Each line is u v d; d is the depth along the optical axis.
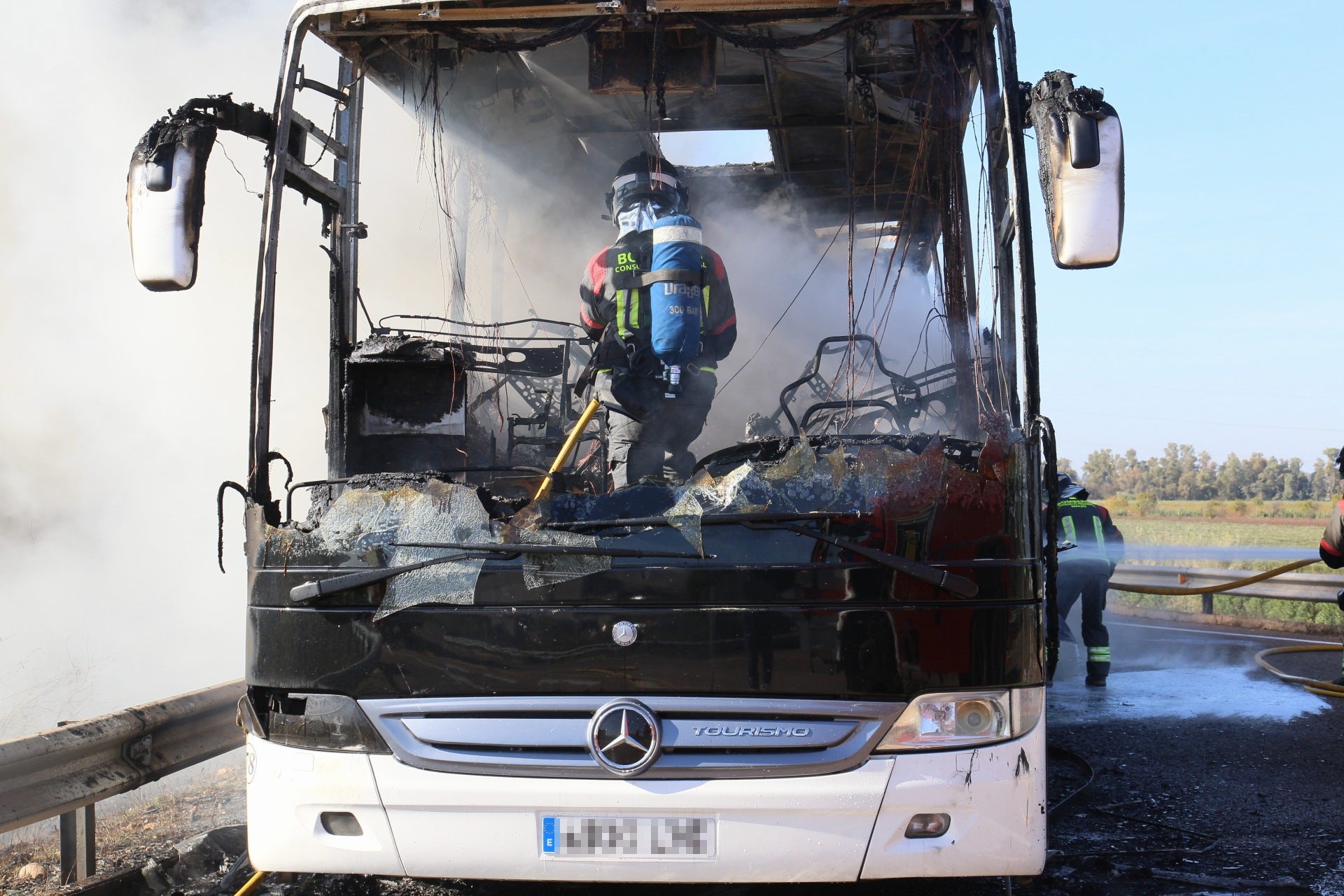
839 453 2.82
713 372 3.91
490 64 4.49
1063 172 2.98
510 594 2.83
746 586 2.78
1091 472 91.81
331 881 3.68
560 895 3.54
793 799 2.71
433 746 2.83
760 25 3.63
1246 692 7.12
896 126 4.89
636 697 2.77
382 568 2.88
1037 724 2.82
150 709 3.73
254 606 3.02
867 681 2.75
